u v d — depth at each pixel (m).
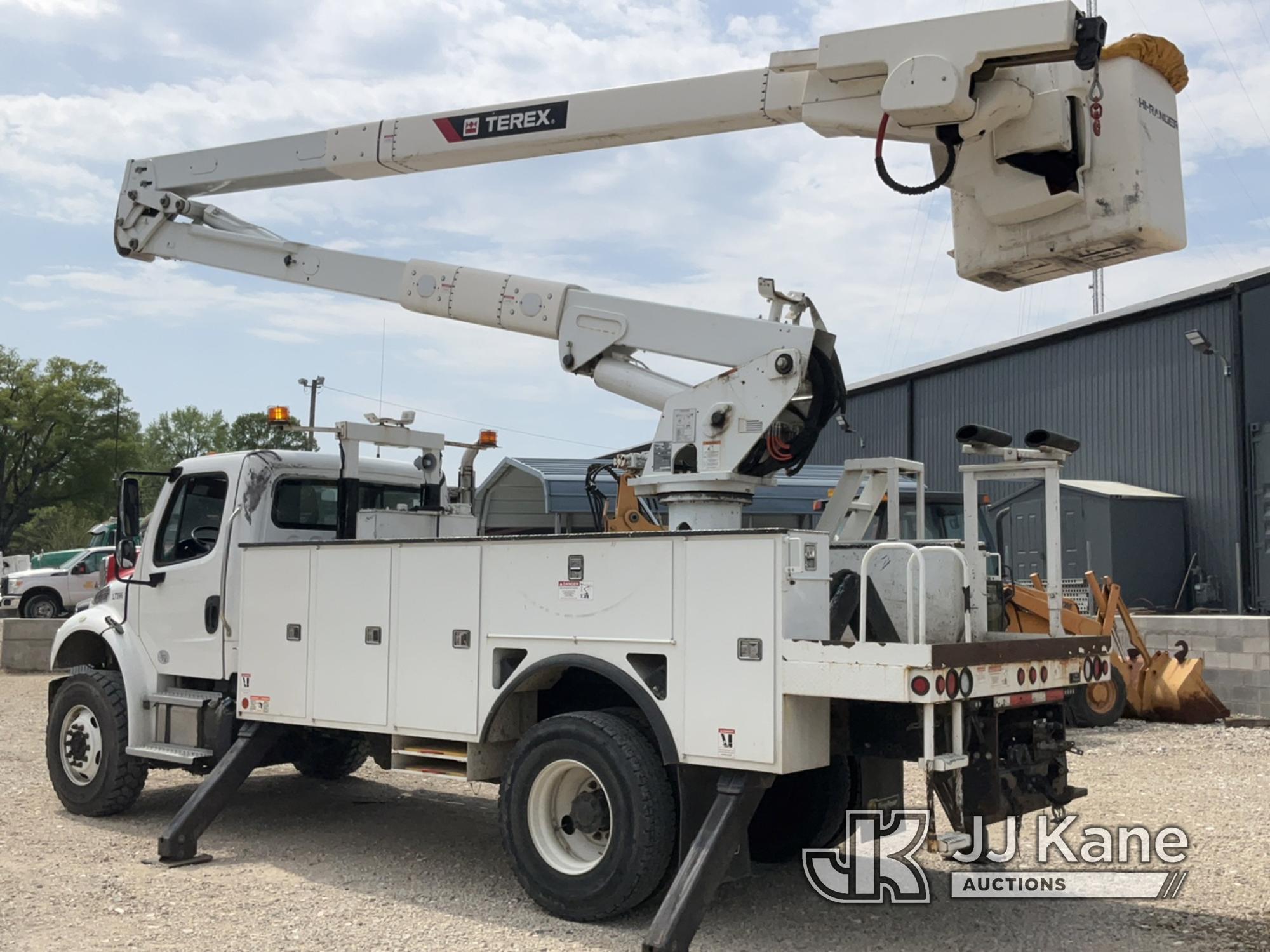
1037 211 5.43
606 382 6.70
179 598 7.59
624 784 5.25
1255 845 6.98
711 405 6.14
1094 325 22.98
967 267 5.73
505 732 5.96
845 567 6.35
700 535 5.21
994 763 5.11
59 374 60.88
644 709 5.30
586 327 6.75
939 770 4.68
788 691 4.90
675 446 6.21
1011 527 19.55
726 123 6.40
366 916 5.52
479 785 9.20
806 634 5.07
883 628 5.50
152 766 7.78
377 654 6.38
